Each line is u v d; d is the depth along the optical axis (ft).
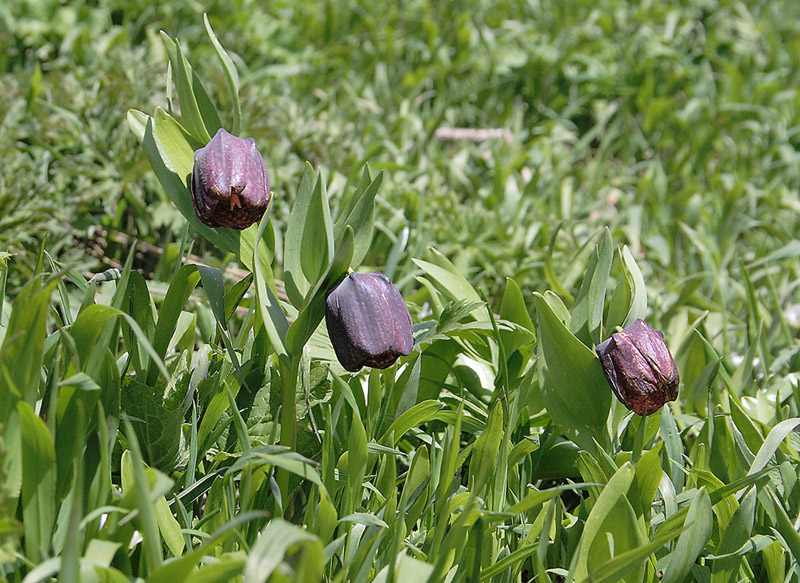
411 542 4.04
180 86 3.93
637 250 6.74
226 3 9.97
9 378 3.68
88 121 5.68
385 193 6.54
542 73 10.05
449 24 10.84
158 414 4.06
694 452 4.37
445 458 4.04
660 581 4.10
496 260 6.00
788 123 9.78
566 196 7.19
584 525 4.06
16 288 4.92
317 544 3.58
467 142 8.47
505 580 3.98
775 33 12.64
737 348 5.47
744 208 7.10
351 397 4.02
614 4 11.71
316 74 9.48
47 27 8.48
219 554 3.84
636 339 4.06
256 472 3.97
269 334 3.91
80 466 3.69
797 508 4.15
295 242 3.95
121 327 4.14
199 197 3.86
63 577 3.57
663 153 9.55
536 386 4.45
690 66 10.64
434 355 4.51
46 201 5.00
